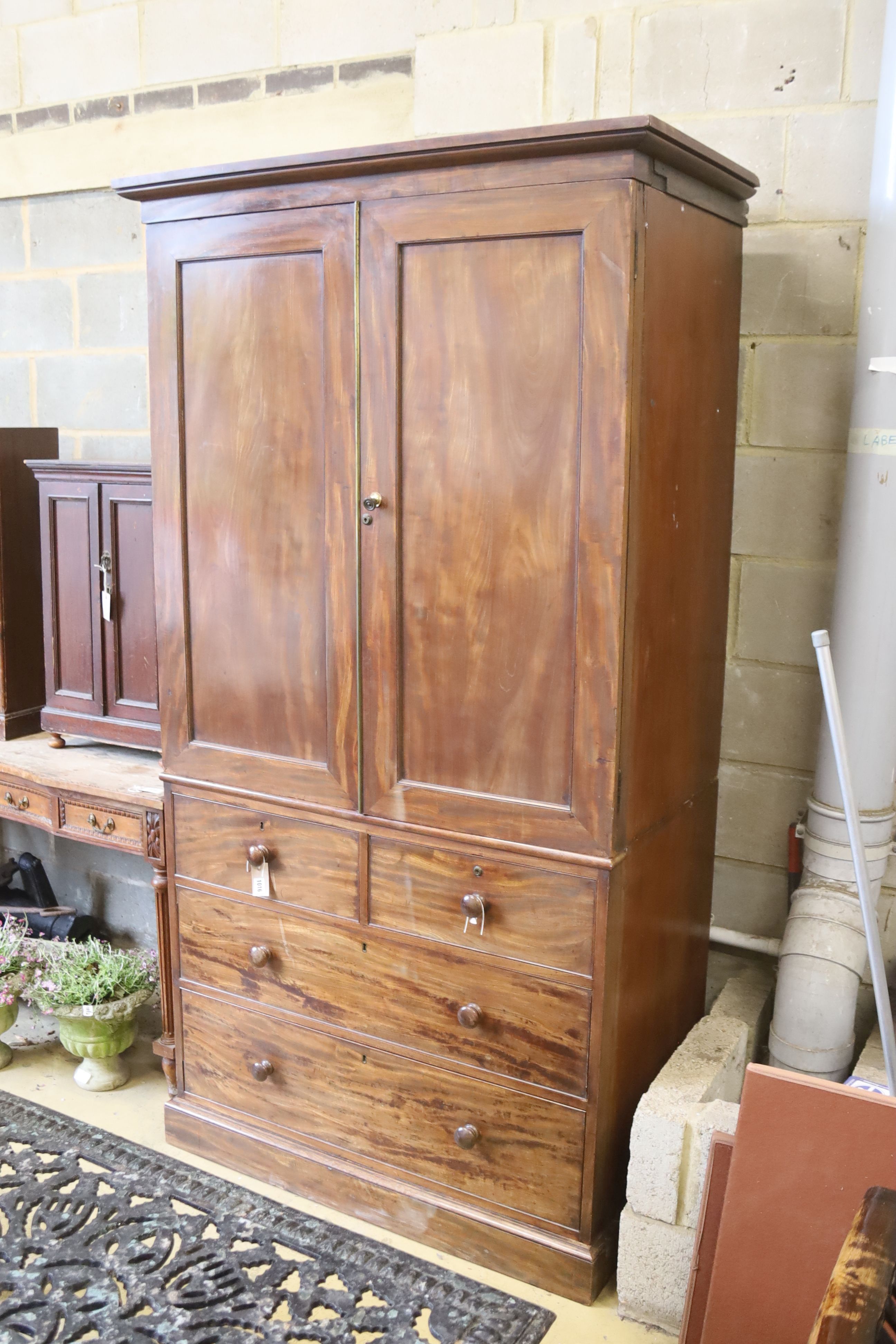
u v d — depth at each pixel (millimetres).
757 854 2430
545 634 1911
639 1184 1945
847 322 2205
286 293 2070
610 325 1759
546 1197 2061
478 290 1873
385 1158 2240
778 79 2205
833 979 2152
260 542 2184
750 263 2270
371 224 1941
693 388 2027
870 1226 1183
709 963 2555
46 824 2711
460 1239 2139
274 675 2219
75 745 2926
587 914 1934
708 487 2152
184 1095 2506
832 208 2193
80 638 2783
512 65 2469
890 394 2043
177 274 2189
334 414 2039
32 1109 2594
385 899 2150
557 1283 2049
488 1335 1941
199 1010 2453
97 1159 2404
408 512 2002
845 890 2205
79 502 2711
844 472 2242
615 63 2357
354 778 2141
